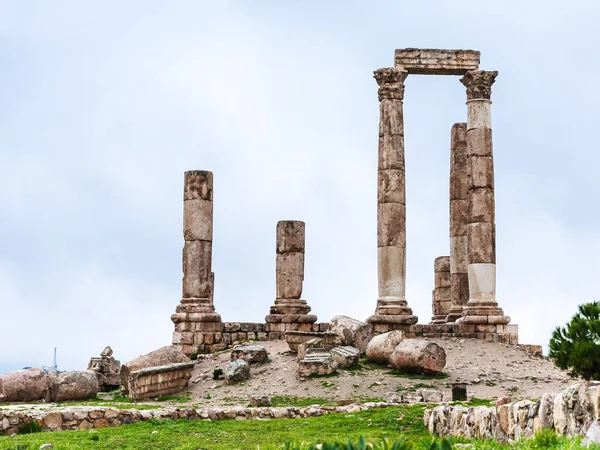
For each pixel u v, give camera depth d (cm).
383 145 4422
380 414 2695
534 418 1695
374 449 1204
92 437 2341
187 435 2417
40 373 3412
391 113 4431
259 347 3891
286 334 3959
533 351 4219
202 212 4372
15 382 3341
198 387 3619
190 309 4312
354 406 2969
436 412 2384
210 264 4394
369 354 3828
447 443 1298
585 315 3225
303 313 4547
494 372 3669
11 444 2175
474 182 4484
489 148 4506
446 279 5456
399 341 3759
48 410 2620
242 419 2823
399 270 4347
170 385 3538
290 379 3594
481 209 4459
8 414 2494
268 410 2884
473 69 4562
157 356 3666
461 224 4950
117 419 2631
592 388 1472
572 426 1524
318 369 3578
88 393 3519
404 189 4419
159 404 3281
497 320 4350
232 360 3869
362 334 3947
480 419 1998
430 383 3478
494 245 4481
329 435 2405
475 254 4447
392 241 4347
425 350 3581
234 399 3341
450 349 4056
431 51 4547
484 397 3231
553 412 1605
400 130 4431
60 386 3438
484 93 4525
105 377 3894
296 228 4616
